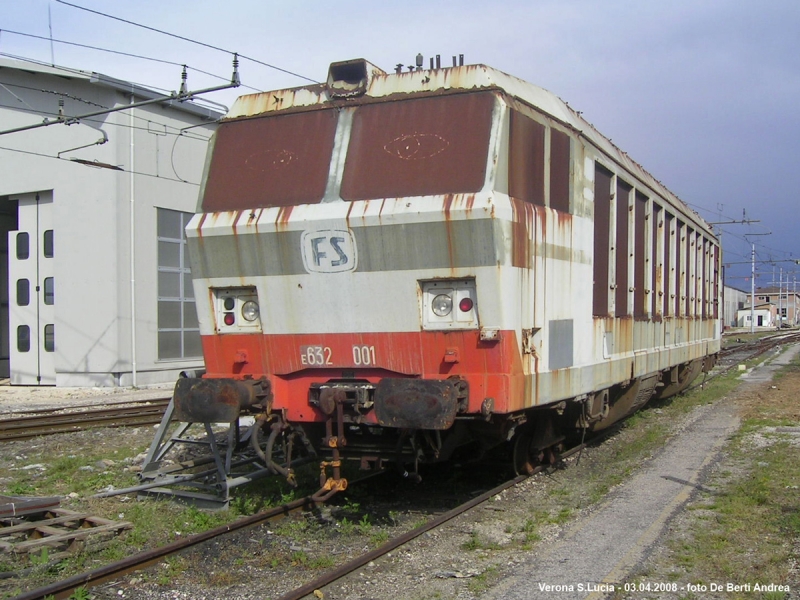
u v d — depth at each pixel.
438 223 6.14
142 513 6.92
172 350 21.47
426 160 6.44
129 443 11.24
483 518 6.83
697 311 15.67
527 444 8.23
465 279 6.21
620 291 9.67
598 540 6.12
